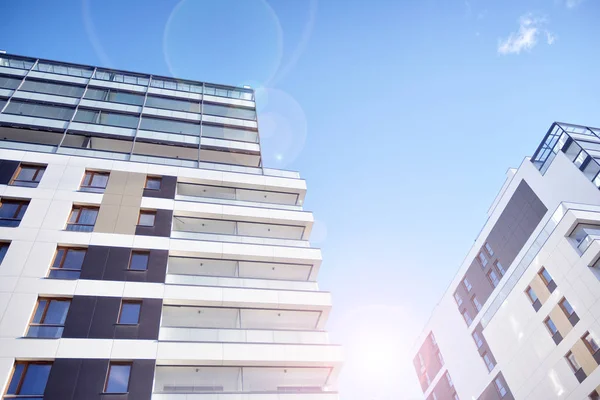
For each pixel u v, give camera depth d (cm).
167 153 3625
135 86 4234
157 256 2494
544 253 3684
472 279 5334
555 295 3550
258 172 3509
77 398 1784
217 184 3198
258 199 3353
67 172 2781
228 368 2212
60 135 3331
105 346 1991
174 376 2152
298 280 2784
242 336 2330
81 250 2383
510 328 4097
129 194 2800
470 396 4856
